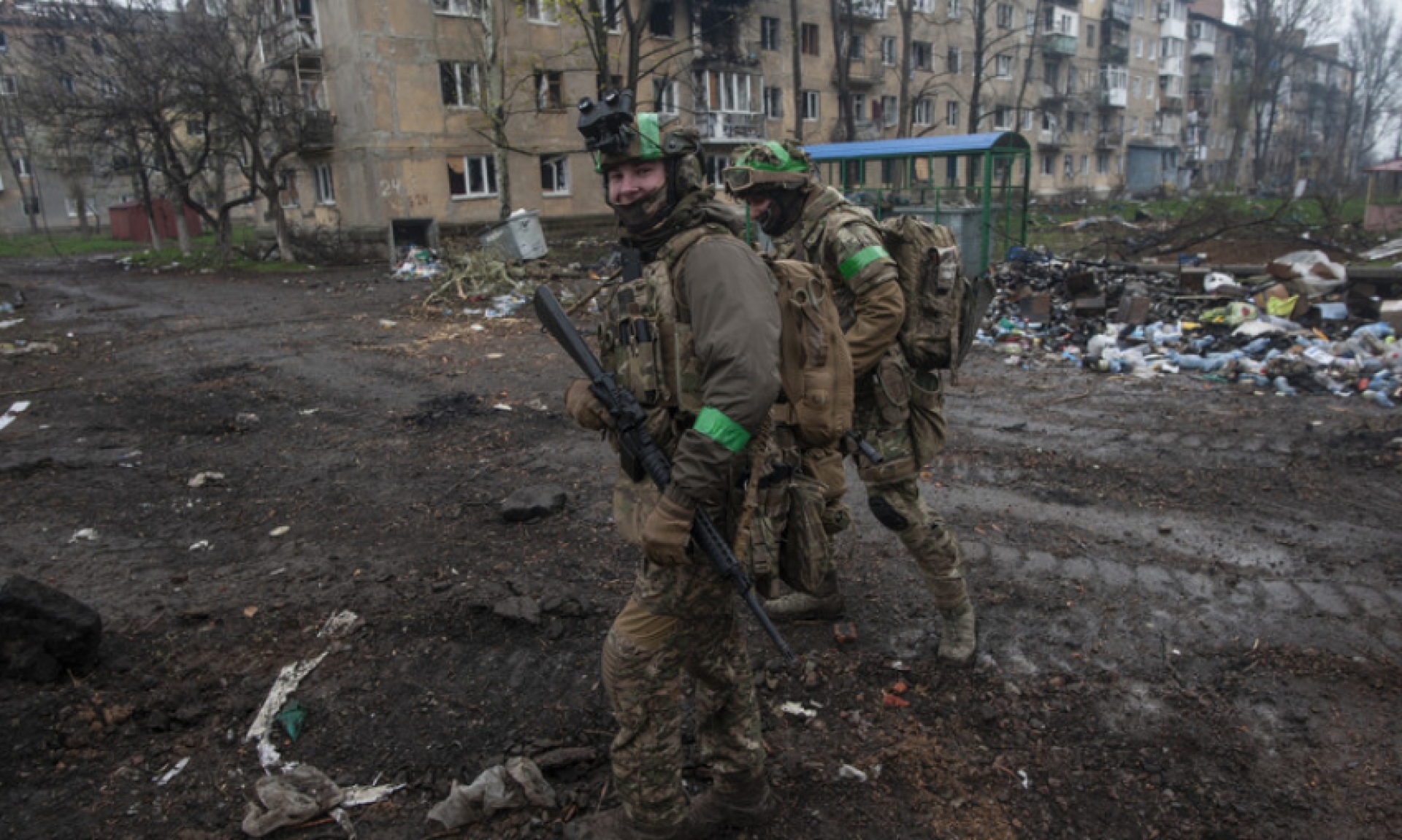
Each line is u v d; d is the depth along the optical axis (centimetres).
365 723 262
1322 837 210
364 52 2169
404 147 2261
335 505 446
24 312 1276
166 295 1502
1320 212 2325
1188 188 5403
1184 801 224
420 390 710
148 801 231
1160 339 813
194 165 2362
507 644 302
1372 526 394
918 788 232
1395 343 731
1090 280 976
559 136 2534
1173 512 419
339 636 309
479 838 218
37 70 2264
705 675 203
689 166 179
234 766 245
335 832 222
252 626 316
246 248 2473
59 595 281
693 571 184
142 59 1997
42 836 218
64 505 451
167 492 472
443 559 371
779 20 3098
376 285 1595
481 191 2431
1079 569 357
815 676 280
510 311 1178
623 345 185
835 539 389
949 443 541
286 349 916
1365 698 263
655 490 186
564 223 2575
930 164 1580
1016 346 845
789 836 217
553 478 480
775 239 285
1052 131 4578
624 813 213
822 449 205
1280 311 846
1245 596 331
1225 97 6400
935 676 282
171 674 286
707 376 169
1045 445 532
